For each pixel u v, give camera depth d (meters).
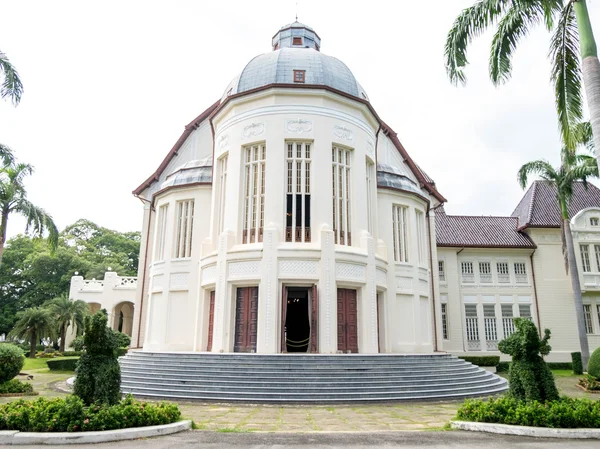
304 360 15.34
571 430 8.46
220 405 12.74
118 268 55.59
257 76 21.95
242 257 18.92
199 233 23.23
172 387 14.09
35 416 7.98
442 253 35.25
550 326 33.81
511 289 34.88
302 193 19.98
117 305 41.69
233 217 20.34
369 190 22.86
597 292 34.19
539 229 35.66
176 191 24.30
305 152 20.47
